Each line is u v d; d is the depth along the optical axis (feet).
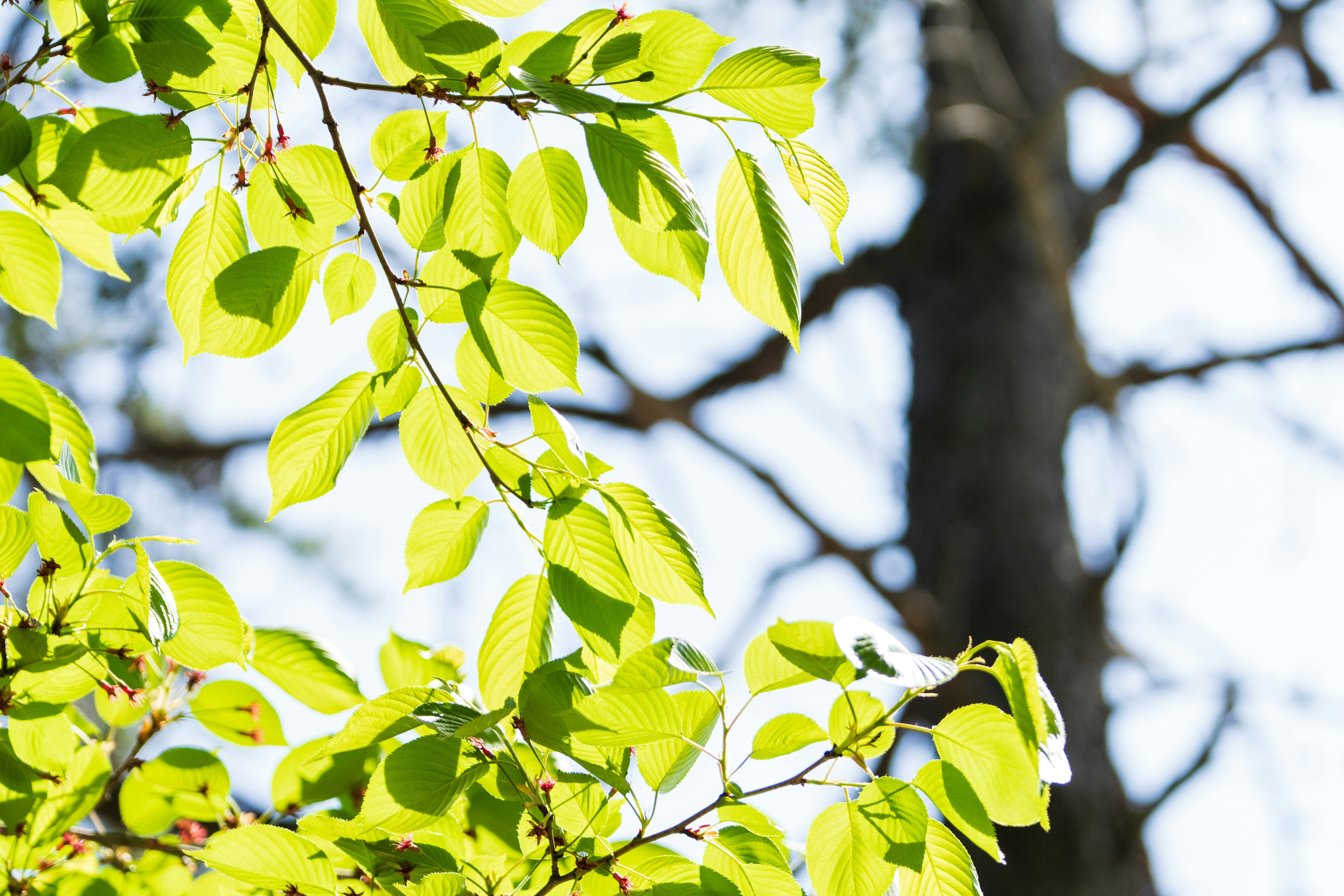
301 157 8.57
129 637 8.66
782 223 8.42
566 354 8.52
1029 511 18.31
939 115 20.77
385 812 8.48
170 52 8.50
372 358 8.62
